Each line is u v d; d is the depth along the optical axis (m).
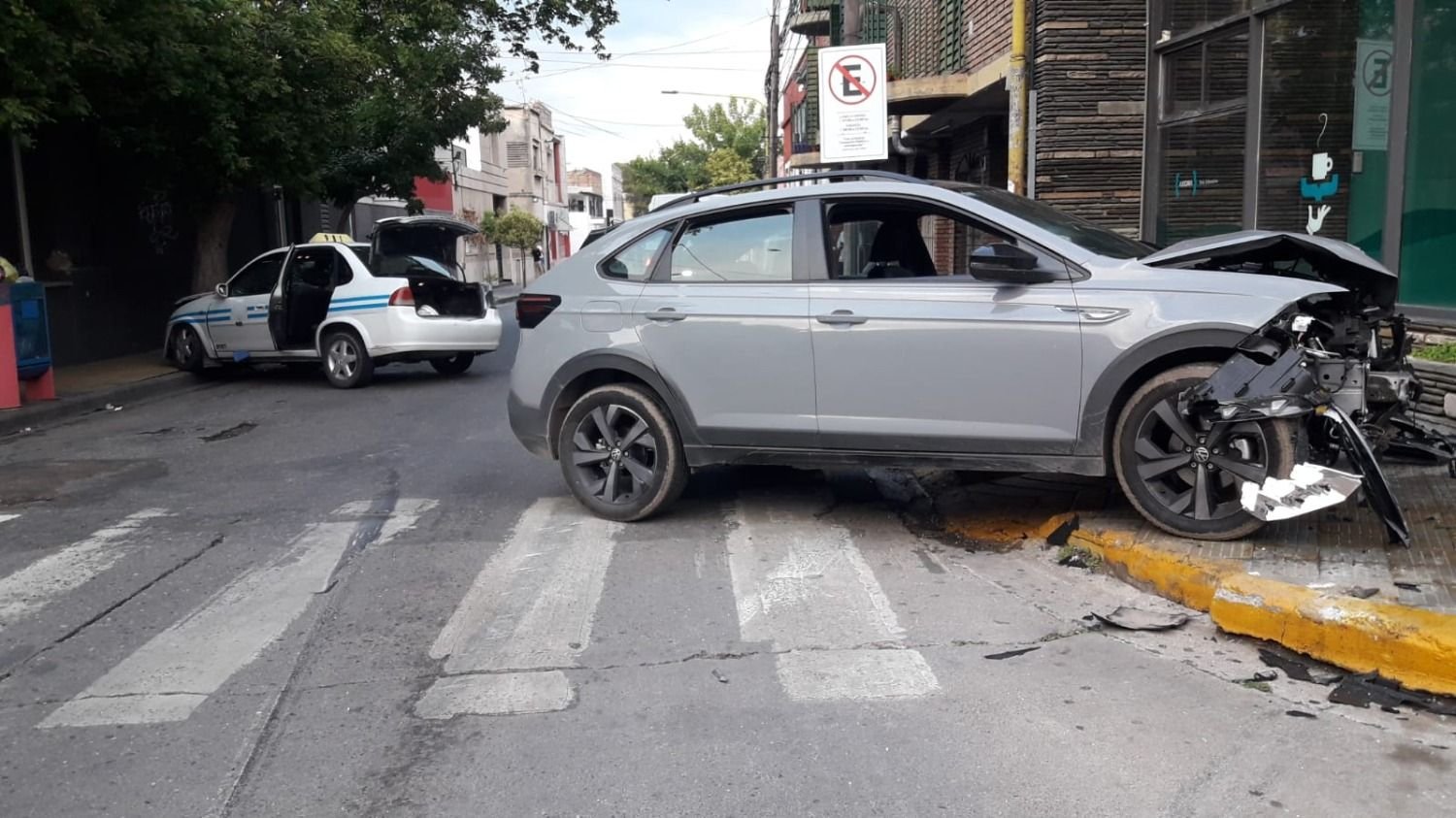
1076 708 4.00
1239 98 10.16
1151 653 4.49
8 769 3.80
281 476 8.34
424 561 5.99
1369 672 4.12
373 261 13.47
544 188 62.66
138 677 4.54
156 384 14.08
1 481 8.45
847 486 7.38
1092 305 5.37
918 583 5.41
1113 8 11.87
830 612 5.03
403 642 4.84
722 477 7.69
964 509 6.58
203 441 10.14
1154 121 11.66
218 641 4.91
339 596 5.46
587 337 6.47
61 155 16.64
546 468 8.30
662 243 6.45
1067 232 5.82
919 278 5.87
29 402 12.17
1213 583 4.82
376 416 11.21
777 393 6.02
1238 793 3.40
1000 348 5.53
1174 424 5.29
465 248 46.03
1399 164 8.05
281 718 4.13
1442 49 7.69
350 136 17.91
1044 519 6.25
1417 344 7.85
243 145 15.33
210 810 3.50
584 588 5.45
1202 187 10.85
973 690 4.18
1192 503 5.31
